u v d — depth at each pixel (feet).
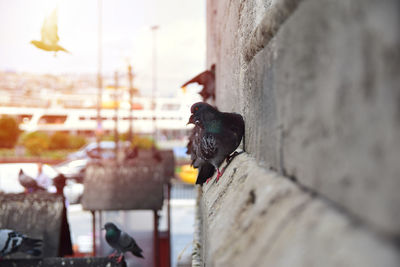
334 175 2.51
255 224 3.86
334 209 2.51
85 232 59.62
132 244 31.60
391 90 1.69
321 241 2.38
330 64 2.55
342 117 2.33
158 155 69.87
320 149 2.80
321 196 2.84
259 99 6.07
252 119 7.10
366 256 1.85
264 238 3.38
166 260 48.29
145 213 58.23
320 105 2.77
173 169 68.59
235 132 8.39
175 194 90.27
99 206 44.60
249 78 7.52
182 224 67.77
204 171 9.73
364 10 1.98
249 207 4.57
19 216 25.98
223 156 8.54
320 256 2.30
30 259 17.49
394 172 1.68
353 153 2.16
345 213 2.34
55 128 168.35
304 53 3.21
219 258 4.05
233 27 11.81
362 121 2.02
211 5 25.48
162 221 67.87
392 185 1.71
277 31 4.44
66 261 17.63
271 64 4.87
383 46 1.75
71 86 184.14
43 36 10.97
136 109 171.32
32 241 23.34
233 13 11.78
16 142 134.21
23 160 116.37
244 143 8.58
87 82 185.88
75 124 168.45
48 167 69.05
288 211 3.23
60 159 119.24
